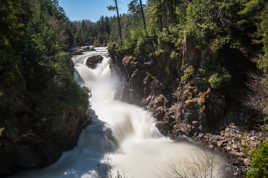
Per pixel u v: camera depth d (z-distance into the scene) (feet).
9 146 35.22
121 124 63.10
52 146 43.21
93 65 115.34
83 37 274.77
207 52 54.13
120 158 47.93
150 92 74.28
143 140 60.39
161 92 69.51
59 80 49.70
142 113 72.18
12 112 34.86
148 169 42.14
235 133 47.50
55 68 50.90
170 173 39.45
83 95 55.98
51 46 59.36
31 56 44.83
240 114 48.65
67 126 46.32
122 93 88.28
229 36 55.57
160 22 93.71
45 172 40.50
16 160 38.99
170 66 66.59
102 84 103.30
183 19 75.00
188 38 56.54
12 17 32.32
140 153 50.62
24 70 42.68
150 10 98.89
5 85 34.47
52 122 40.50
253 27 55.52
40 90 44.47
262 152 24.81
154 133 62.08
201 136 53.11
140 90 78.28
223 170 38.93
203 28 55.93
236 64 53.52
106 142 52.95
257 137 43.14
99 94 94.99
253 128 44.98
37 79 44.83
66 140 47.14
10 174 39.04
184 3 82.74
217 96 51.70
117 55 89.56
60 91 48.39
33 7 66.64
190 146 52.47
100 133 55.11
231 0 56.44
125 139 60.18
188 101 56.03
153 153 50.24
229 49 55.06
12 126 34.37
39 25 61.52
